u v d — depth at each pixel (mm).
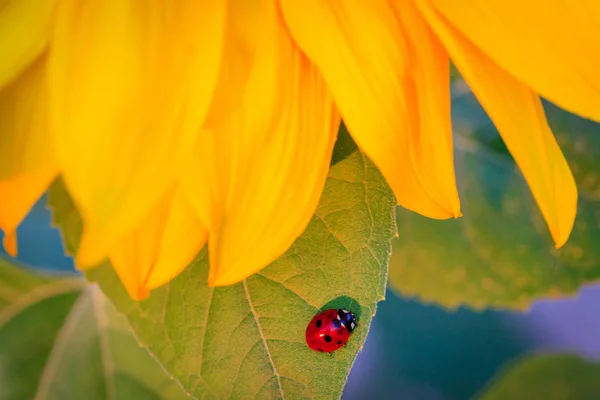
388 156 197
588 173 301
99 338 278
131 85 187
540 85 200
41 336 275
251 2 199
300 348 214
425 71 202
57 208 221
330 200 212
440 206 201
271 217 200
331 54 197
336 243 213
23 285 275
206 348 218
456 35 202
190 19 191
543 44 201
